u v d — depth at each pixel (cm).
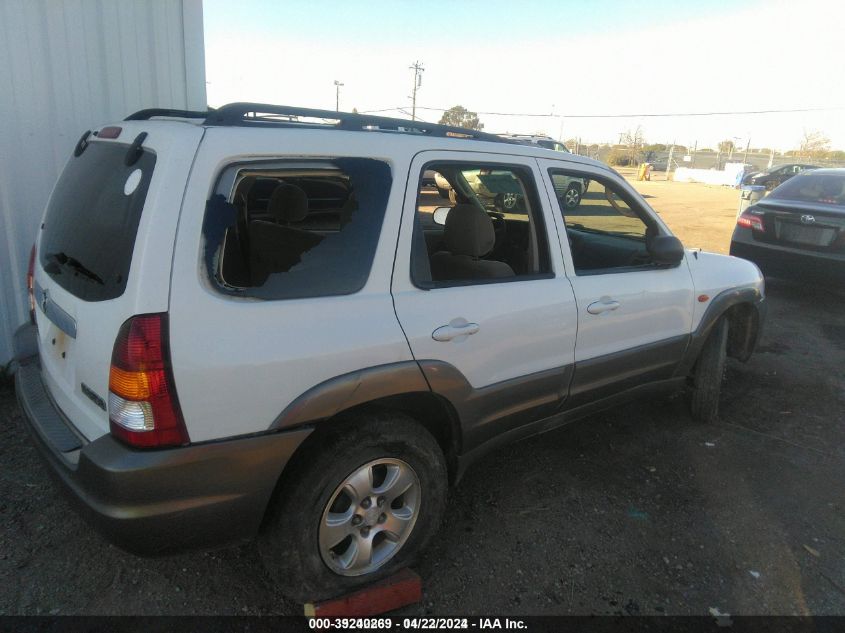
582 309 303
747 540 294
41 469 320
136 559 261
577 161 321
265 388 201
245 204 296
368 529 236
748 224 754
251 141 206
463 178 354
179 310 187
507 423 290
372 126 253
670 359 368
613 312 321
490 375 269
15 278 412
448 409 259
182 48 493
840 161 4000
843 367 530
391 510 244
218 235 198
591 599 253
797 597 259
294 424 208
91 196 230
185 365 187
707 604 253
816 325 653
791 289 816
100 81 438
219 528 203
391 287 235
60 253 238
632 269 339
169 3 476
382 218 234
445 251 302
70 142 427
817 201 716
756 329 441
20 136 399
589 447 376
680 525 303
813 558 283
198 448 191
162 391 184
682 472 352
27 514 285
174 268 187
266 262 240
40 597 238
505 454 363
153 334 182
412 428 239
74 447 208
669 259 336
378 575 242
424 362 238
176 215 189
